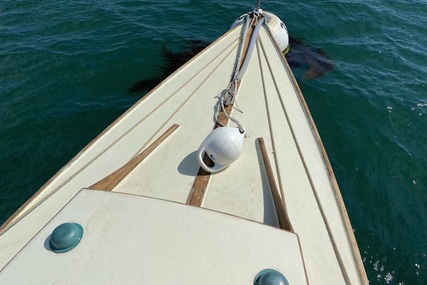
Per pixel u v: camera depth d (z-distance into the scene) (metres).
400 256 4.70
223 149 3.37
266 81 5.32
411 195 5.46
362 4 11.22
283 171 3.89
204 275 2.18
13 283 2.05
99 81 7.50
